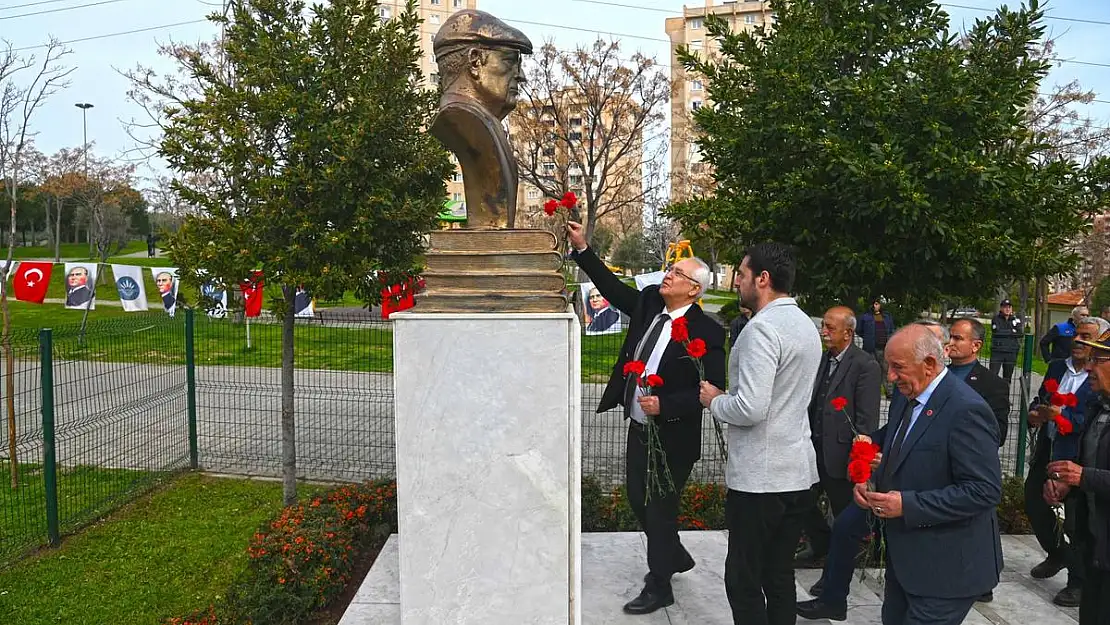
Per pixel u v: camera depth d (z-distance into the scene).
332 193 5.20
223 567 5.00
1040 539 4.48
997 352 8.52
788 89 4.91
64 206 40.62
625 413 3.76
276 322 8.73
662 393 3.54
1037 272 5.09
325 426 8.71
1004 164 4.91
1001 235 4.81
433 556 2.49
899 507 2.64
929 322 4.19
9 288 21.64
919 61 4.89
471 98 2.72
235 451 7.90
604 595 3.77
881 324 10.80
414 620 2.51
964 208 4.90
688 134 27.52
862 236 5.08
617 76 22.36
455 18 2.75
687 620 3.50
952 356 4.36
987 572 2.69
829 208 4.99
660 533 3.56
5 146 11.37
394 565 4.18
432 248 2.56
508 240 2.55
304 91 5.31
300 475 7.20
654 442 3.47
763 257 3.06
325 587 4.25
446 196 5.89
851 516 3.60
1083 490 3.05
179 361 7.69
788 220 5.17
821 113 4.95
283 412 5.98
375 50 5.46
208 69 5.80
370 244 5.38
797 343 2.94
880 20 5.20
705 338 3.56
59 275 27.09
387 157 5.40
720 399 3.01
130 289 13.72
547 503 2.47
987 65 5.08
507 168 2.69
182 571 4.95
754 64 5.27
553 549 2.48
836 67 5.35
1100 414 3.49
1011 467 7.33
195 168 5.44
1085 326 5.05
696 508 5.38
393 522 5.32
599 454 7.58
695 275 3.57
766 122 5.06
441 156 5.53
